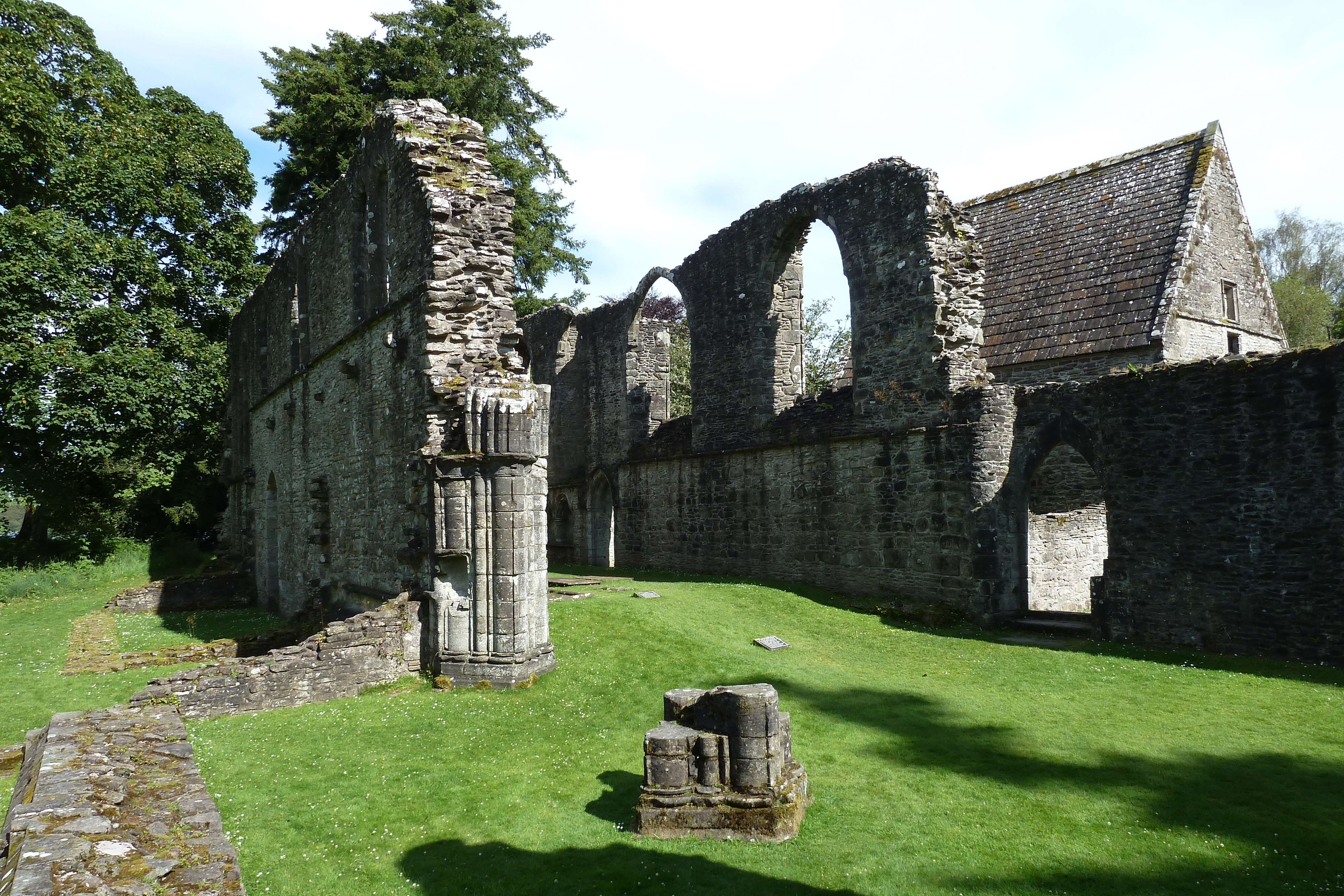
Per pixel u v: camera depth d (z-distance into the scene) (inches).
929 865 215.8
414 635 428.5
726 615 511.5
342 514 594.6
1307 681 361.1
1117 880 206.7
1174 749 291.9
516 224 1175.6
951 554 522.0
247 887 218.1
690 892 205.5
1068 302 704.4
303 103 1175.6
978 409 510.9
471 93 1139.3
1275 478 402.9
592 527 937.5
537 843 238.7
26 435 948.0
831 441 621.0
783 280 709.3
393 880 220.8
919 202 557.9
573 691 387.9
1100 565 661.3
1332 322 1587.1
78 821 203.0
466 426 408.2
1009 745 300.2
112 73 1067.3
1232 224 735.1
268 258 1318.9
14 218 883.4
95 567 1033.5
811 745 305.7
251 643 566.6
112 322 951.6
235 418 1048.8
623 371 890.1
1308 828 231.0
